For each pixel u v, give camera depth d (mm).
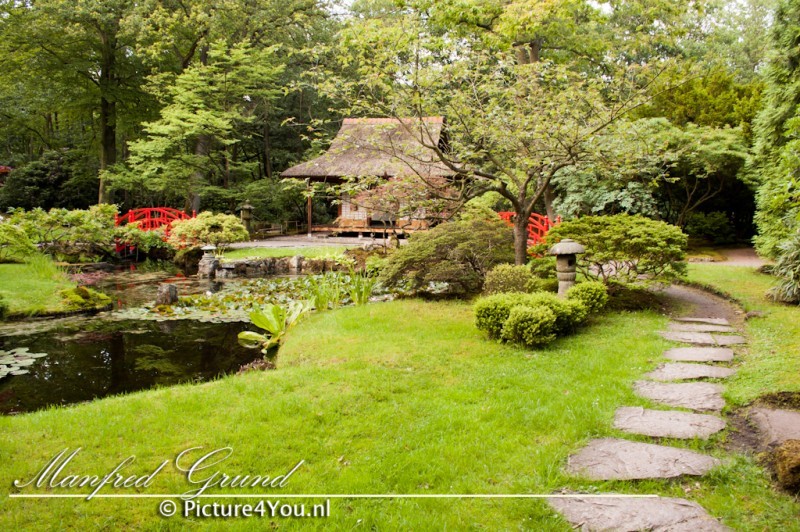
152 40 21328
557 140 7246
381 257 12391
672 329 6148
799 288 6934
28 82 22562
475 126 7871
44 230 14664
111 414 3824
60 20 19609
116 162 23797
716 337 5730
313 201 26312
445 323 6832
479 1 9156
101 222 15422
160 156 19984
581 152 7711
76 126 31828
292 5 22672
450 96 7691
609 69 8953
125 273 14297
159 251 17094
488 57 7867
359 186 8391
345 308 8336
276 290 11141
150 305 9789
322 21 25641
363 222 20688
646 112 15430
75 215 14758
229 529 2562
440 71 7266
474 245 8828
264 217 24031
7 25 19703
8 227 12023
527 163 7273
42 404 4977
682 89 15523
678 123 15375
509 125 7422
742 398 3863
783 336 5484
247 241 19203
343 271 13180
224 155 22594
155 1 20344
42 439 3416
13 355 6562
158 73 21812
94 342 7211
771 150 9586
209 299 10133
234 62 20703
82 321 8477
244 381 4535
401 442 3449
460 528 2561
